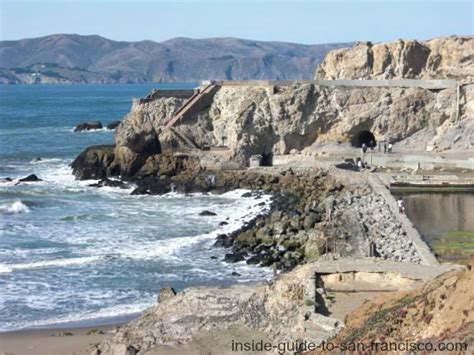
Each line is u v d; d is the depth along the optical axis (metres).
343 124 106.19
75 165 110.94
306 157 103.06
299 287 40.22
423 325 29.69
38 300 54.09
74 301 53.94
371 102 105.94
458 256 56.16
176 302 42.44
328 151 104.88
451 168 95.62
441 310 29.69
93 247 68.00
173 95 114.31
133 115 111.62
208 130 109.62
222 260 63.69
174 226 76.25
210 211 82.62
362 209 74.62
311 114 106.19
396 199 81.94
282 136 106.06
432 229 66.81
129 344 39.00
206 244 68.75
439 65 116.19
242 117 104.81
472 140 100.19
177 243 69.06
